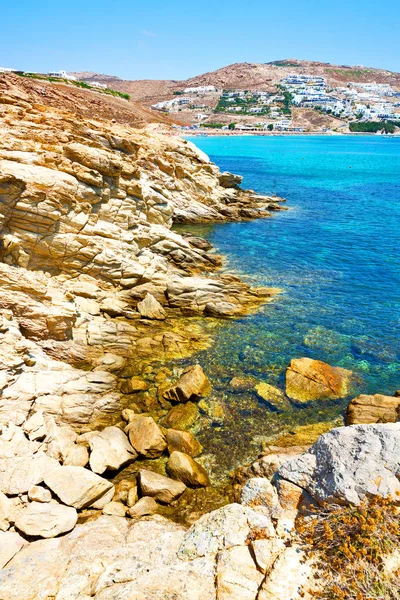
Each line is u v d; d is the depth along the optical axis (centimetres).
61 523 1166
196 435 1691
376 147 18650
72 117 4047
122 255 2833
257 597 802
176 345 2291
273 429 1731
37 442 1455
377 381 2072
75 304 2356
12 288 2034
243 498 1141
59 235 2453
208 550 952
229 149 16275
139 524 1188
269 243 4300
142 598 812
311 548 898
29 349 1911
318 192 7256
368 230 4825
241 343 2370
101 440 1532
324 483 1002
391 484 906
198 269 3428
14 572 982
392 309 2838
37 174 2362
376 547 826
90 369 2070
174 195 4997
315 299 2973
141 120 11006
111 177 2923
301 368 2070
